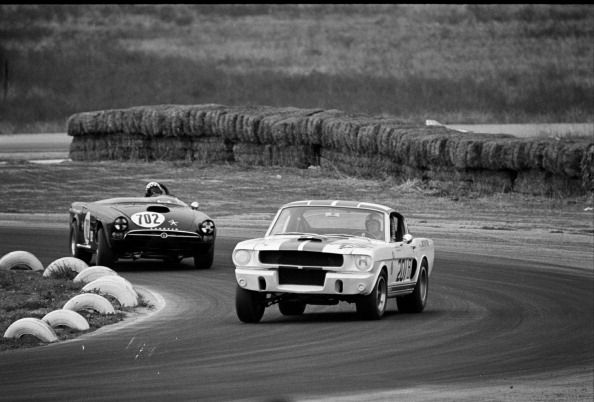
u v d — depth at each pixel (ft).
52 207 315.17
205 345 126.11
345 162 379.55
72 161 456.45
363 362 116.06
